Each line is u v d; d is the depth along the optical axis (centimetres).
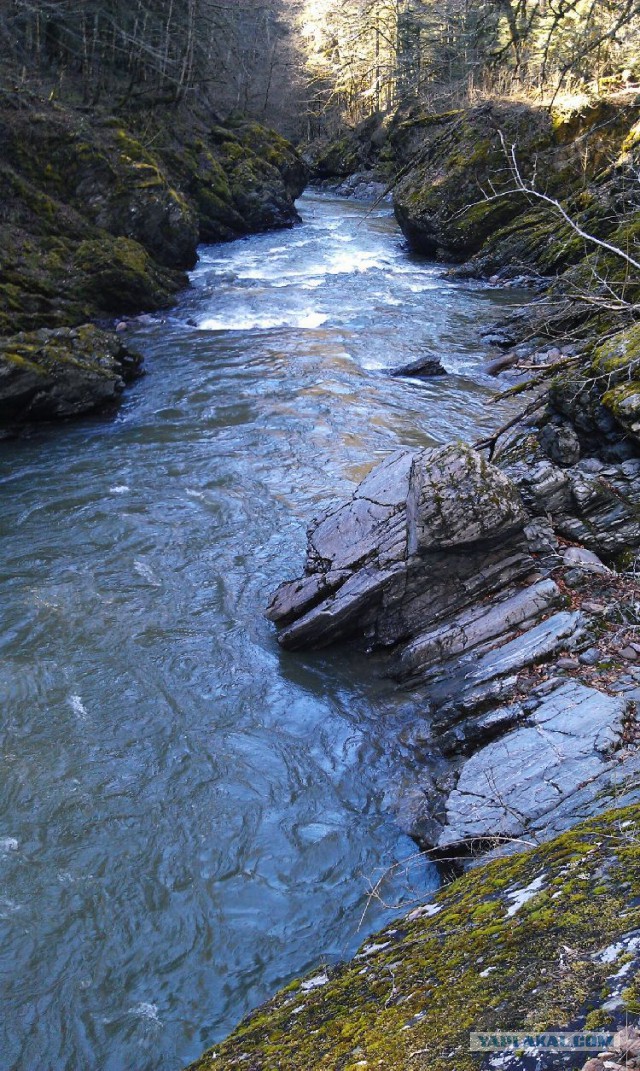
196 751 643
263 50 4141
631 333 862
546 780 541
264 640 776
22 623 784
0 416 1211
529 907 260
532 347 1480
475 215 2352
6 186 1905
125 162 2102
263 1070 255
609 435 824
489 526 716
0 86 2067
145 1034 446
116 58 2845
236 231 2889
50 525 962
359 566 761
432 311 1870
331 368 1485
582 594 713
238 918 514
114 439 1201
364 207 3684
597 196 2022
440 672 695
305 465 1115
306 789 611
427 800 579
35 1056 437
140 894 528
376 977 281
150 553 910
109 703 691
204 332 1714
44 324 1675
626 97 2225
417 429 1224
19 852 553
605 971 209
